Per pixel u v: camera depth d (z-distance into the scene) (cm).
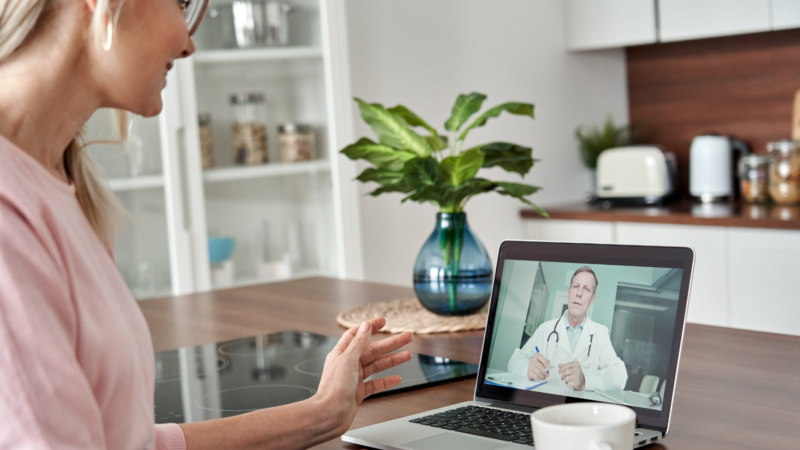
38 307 57
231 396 110
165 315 178
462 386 109
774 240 269
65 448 56
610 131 366
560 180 365
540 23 353
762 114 336
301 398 107
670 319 82
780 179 298
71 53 65
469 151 144
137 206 264
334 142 289
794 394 95
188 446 81
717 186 328
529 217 350
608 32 342
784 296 269
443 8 325
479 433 83
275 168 287
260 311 176
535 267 96
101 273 68
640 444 77
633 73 382
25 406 55
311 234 296
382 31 310
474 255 151
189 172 270
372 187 306
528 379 93
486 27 337
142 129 263
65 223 64
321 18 286
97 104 70
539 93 355
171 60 72
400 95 316
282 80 287
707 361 113
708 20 311
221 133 279
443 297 151
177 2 72
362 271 298
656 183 333
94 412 60
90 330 63
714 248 288
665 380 81
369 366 95
